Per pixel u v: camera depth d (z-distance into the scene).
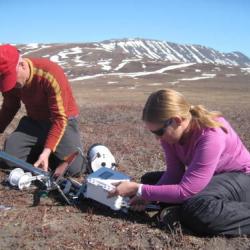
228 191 1.43
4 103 2.08
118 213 1.59
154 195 1.43
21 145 2.04
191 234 1.43
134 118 4.33
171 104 1.33
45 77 1.88
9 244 1.37
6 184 1.87
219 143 1.38
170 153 1.51
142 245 1.37
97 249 1.35
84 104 7.28
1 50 1.74
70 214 1.58
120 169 2.22
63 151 2.00
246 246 1.35
